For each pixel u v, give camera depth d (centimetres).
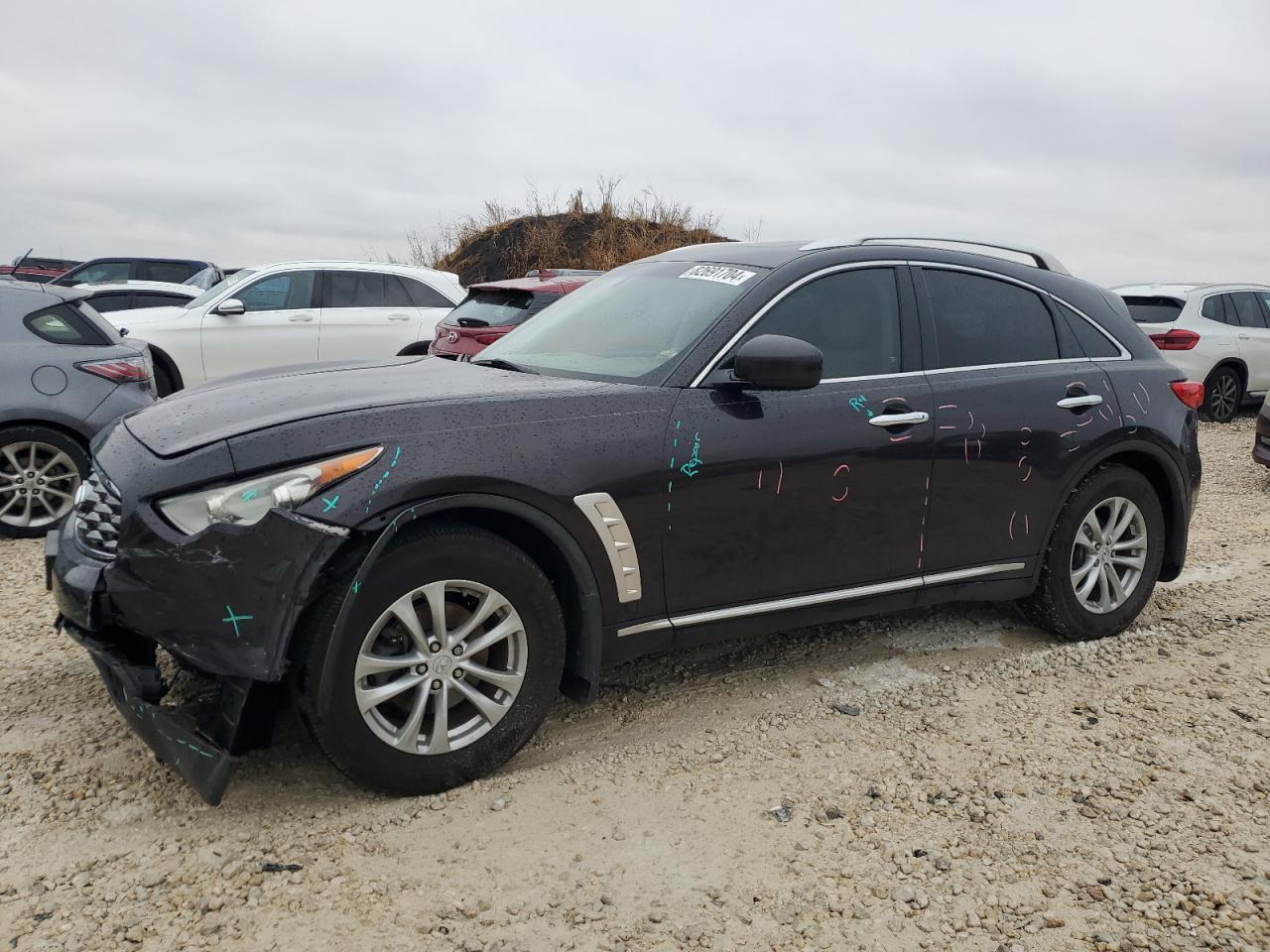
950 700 384
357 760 287
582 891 260
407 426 293
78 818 290
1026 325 426
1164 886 268
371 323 1073
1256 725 366
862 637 450
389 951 236
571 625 325
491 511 303
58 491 626
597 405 323
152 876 263
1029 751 343
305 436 282
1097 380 432
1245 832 294
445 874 266
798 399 356
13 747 332
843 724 362
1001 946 243
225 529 268
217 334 1012
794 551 356
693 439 332
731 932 246
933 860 277
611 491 317
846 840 287
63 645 429
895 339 389
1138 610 456
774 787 316
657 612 334
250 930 243
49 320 629
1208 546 630
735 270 385
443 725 299
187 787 307
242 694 273
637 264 445
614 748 340
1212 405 1275
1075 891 265
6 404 604
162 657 363
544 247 2331
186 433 296
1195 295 1281
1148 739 354
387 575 283
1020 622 473
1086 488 427
